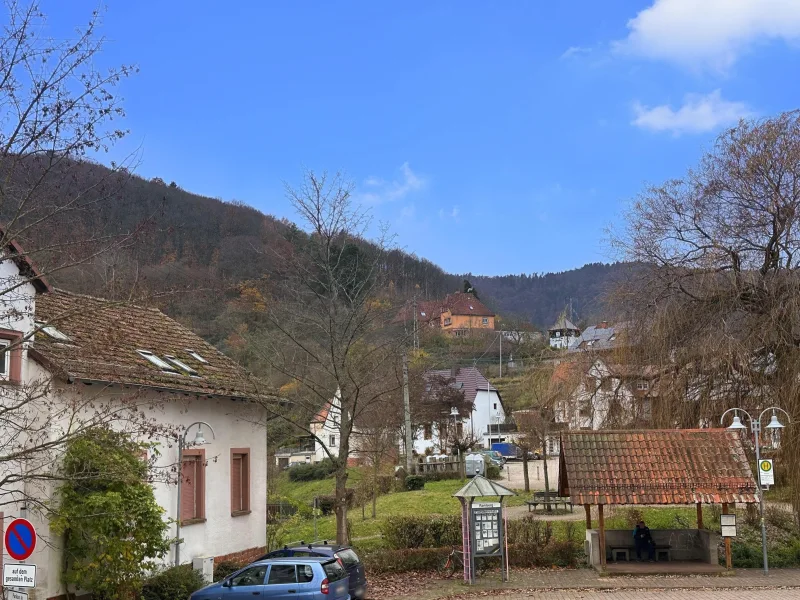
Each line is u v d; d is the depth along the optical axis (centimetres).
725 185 2366
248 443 2208
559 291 17238
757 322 2236
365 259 1992
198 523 1920
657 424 2358
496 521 1962
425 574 2038
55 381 1498
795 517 2277
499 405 7706
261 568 1496
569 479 1986
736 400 2262
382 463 4531
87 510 1390
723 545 2180
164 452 1806
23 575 970
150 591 1578
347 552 1633
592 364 2573
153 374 1800
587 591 1778
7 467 1319
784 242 2259
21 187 1032
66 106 1016
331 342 1872
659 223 2453
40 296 1758
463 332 9544
